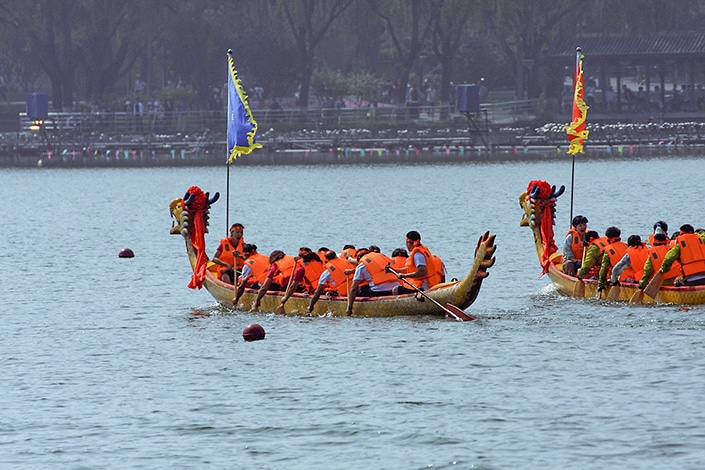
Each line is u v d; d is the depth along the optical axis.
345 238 94.38
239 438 36.97
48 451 36.12
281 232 99.81
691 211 109.19
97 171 193.38
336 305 56.22
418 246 55.44
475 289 53.59
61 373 46.12
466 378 43.38
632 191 131.38
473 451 35.16
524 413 38.69
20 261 83.75
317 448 35.84
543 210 66.75
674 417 37.66
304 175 174.50
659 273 56.69
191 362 47.56
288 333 52.62
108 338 53.22
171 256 85.31
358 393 41.72
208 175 179.62
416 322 54.06
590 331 51.12
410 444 35.97
